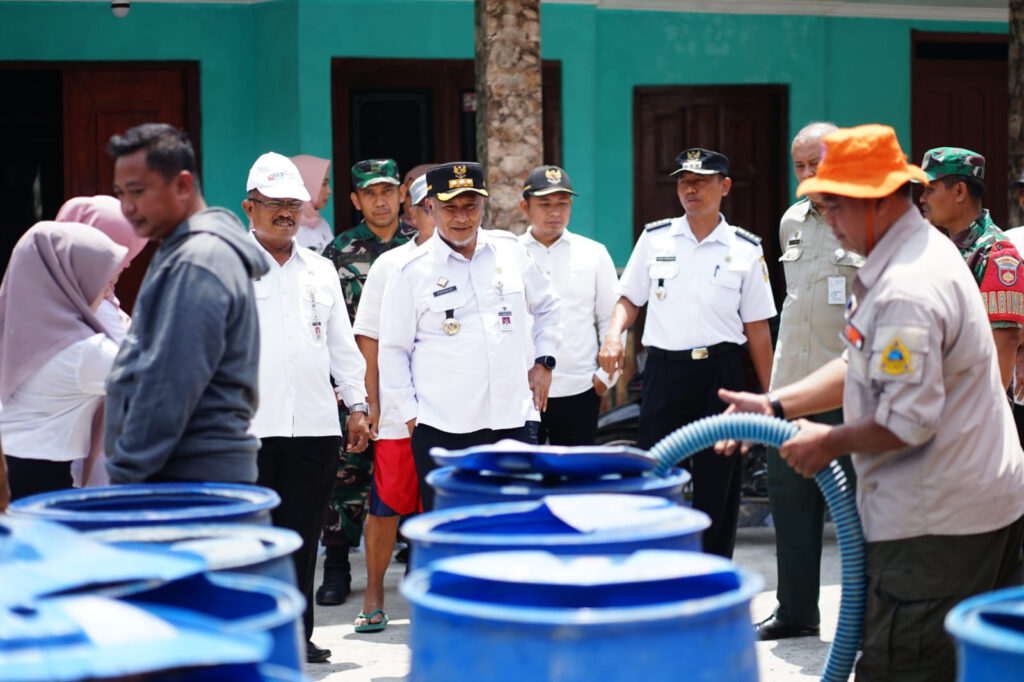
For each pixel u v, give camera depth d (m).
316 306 4.85
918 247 3.18
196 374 3.21
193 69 9.02
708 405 5.54
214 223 3.37
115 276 4.30
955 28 9.97
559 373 6.13
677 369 5.53
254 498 2.96
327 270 4.98
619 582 2.18
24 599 1.90
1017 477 3.30
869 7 9.77
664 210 9.75
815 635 5.24
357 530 6.10
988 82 10.16
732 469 5.48
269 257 4.79
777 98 9.79
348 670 4.91
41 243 4.11
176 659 1.72
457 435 4.91
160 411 3.19
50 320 4.10
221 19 9.04
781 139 9.77
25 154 9.15
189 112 9.05
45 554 2.12
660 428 5.59
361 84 9.06
